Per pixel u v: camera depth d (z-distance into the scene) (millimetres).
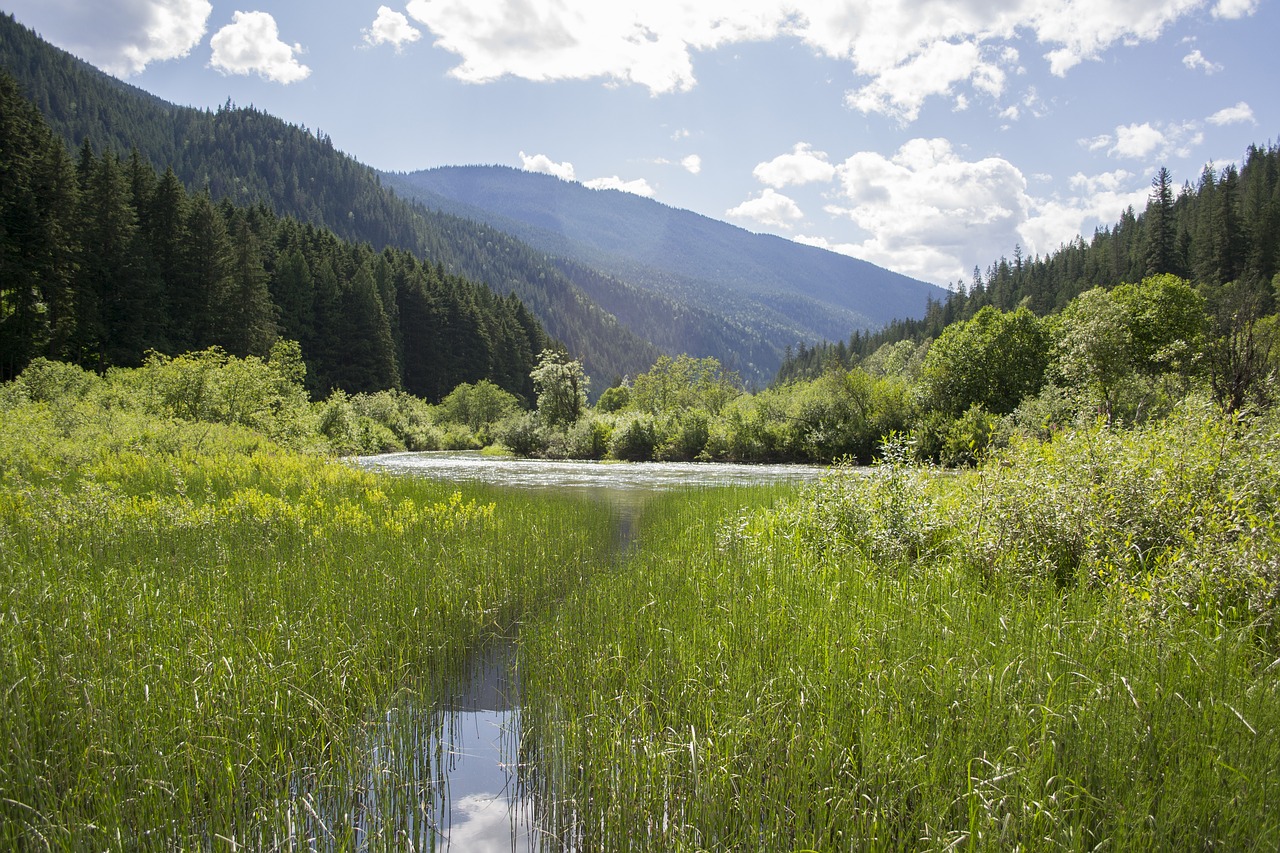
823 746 4555
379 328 77750
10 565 7816
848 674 5383
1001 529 8133
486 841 4441
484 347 99188
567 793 4809
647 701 5531
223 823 4172
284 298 70625
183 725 4875
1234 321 18688
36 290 43469
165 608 6879
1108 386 27828
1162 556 6695
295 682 5797
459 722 6121
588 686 5988
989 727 4520
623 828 4266
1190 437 8234
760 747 4664
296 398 45531
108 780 4348
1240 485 7441
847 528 9656
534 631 7871
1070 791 3955
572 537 13352
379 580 8852
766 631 6594
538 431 52812
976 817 3777
